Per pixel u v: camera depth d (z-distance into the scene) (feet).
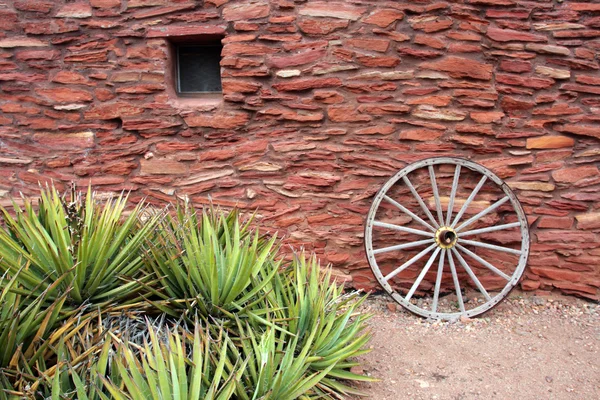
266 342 8.54
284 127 13.79
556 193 13.83
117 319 9.16
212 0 13.46
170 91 13.99
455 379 10.62
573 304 13.98
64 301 9.12
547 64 13.43
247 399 7.71
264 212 14.03
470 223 13.47
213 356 8.30
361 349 10.61
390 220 13.89
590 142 13.60
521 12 13.26
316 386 9.45
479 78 13.41
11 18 13.70
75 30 13.66
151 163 14.06
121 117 13.87
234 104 13.73
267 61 13.53
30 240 9.36
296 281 10.89
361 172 13.75
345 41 13.39
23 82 13.84
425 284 14.20
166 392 6.91
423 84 13.47
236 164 13.97
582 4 13.19
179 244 10.08
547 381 10.56
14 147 14.08
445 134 13.62
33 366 8.08
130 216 10.46
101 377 6.64
